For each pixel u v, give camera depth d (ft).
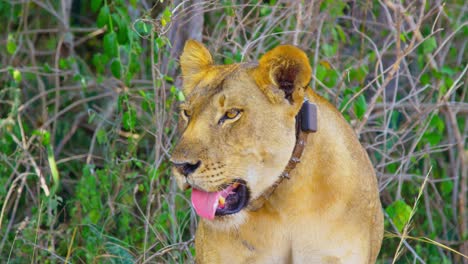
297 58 23.47
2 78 45.19
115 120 41.57
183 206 36.91
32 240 35.88
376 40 43.80
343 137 25.71
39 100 45.62
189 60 26.20
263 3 43.24
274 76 23.63
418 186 40.47
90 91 44.98
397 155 41.78
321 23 37.81
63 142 44.04
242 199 24.20
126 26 36.27
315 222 25.08
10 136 38.83
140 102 42.34
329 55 37.65
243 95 23.63
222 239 25.44
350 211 25.26
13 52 40.98
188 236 37.19
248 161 23.68
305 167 24.71
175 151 23.52
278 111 23.80
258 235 25.38
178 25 36.86
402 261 39.04
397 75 38.22
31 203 40.37
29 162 40.09
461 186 41.04
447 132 43.14
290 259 25.81
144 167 38.99
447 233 41.55
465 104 40.50
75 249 35.81
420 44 39.70
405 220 33.96
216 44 37.50
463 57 45.11
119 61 36.37
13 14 47.21
